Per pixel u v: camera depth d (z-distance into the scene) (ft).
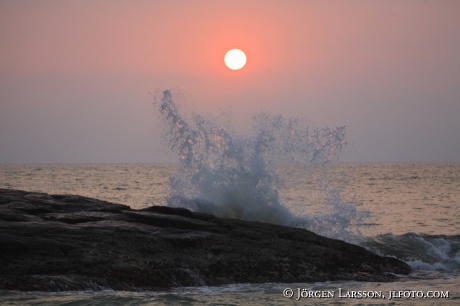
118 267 61.41
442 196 233.14
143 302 54.80
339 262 71.46
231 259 67.31
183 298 57.11
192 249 68.39
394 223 134.10
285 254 70.13
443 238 94.94
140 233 70.79
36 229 67.15
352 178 424.46
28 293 55.62
